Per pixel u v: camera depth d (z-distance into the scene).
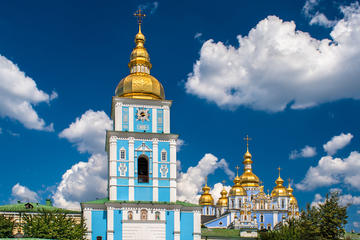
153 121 77.12
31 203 87.88
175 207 73.38
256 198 148.88
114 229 70.75
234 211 144.25
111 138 74.44
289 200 147.50
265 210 144.75
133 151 74.62
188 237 73.62
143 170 76.19
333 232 75.88
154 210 72.75
